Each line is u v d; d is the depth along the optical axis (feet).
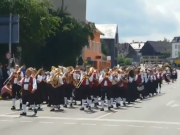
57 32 146.30
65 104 68.33
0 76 84.53
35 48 131.64
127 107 69.46
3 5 103.35
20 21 107.14
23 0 107.04
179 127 45.60
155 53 603.67
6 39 90.43
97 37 247.91
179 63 464.65
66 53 150.10
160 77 115.14
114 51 311.88
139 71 86.28
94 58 238.48
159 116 56.13
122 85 70.64
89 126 44.83
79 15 202.08
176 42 604.49
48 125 45.21
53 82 61.52
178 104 77.36
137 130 42.50
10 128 42.60
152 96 102.12
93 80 66.74
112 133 40.01
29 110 61.26
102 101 63.21
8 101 77.87
